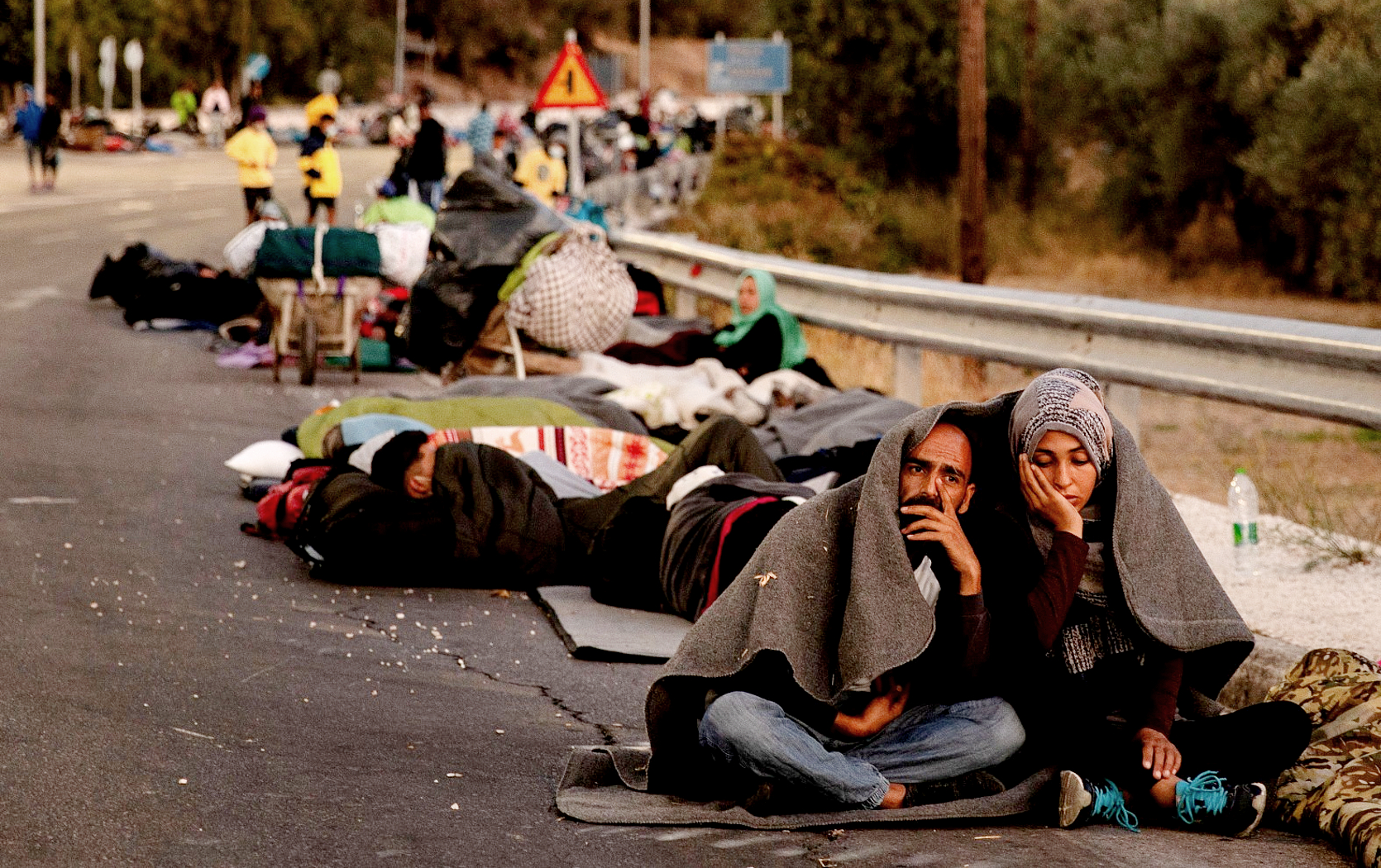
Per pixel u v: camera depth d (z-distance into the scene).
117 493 26.11
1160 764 12.52
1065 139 105.06
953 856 11.77
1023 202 102.62
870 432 26.16
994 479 12.86
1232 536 21.45
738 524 18.61
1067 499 12.45
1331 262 74.44
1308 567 20.64
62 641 17.36
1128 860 11.78
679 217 87.94
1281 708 12.62
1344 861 11.86
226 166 149.50
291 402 36.41
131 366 40.91
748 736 12.26
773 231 89.31
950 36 112.56
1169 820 12.73
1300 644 17.05
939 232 97.88
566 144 103.38
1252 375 22.50
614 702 16.45
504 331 36.34
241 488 26.61
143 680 16.09
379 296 45.44
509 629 19.42
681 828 12.39
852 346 44.22
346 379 40.56
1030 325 28.14
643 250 52.91
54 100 107.88
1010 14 110.62
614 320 36.44
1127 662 12.95
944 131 114.69
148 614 18.92
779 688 12.90
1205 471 34.88
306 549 21.56
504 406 26.20
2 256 67.62
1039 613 12.40
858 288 33.97
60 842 11.58
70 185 115.44
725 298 44.31
